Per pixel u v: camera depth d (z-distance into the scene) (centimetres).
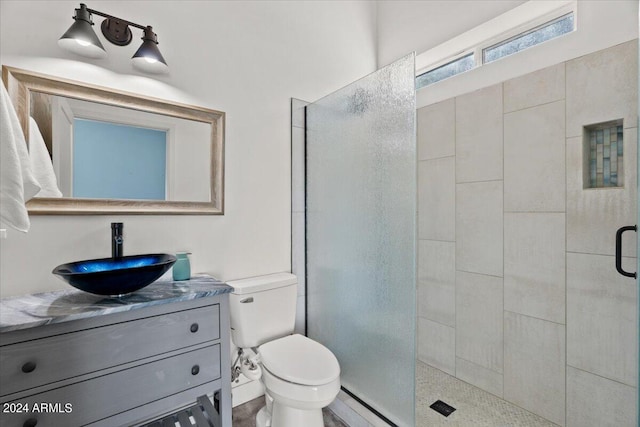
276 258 207
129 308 115
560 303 169
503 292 194
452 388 208
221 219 183
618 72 148
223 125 181
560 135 168
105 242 147
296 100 216
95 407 110
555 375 171
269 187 203
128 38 152
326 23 235
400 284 151
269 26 204
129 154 153
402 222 150
